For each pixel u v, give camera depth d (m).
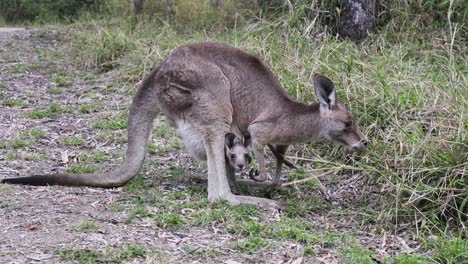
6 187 8.11
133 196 8.23
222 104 8.26
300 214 8.19
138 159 8.63
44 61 15.77
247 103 8.41
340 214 8.26
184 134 8.45
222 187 8.21
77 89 13.59
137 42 15.36
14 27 24.23
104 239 6.82
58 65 15.39
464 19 13.87
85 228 7.04
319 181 8.97
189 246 6.84
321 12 14.23
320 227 7.84
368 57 12.59
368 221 8.12
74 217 7.37
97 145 10.53
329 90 8.12
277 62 12.16
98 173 8.88
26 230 6.91
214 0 17.23
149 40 15.62
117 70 14.38
